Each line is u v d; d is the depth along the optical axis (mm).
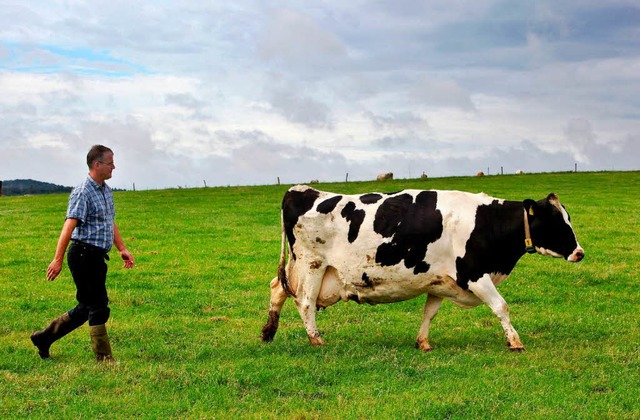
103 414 7379
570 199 35062
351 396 7961
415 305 13672
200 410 7480
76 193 8883
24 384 8414
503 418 7172
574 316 12609
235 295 14688
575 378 8602
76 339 10812
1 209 34906
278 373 8844
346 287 10445
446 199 10141
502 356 9562
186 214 31422
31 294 14570
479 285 9938
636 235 22984
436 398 7762
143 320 12375
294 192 10617
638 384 8312
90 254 8984
